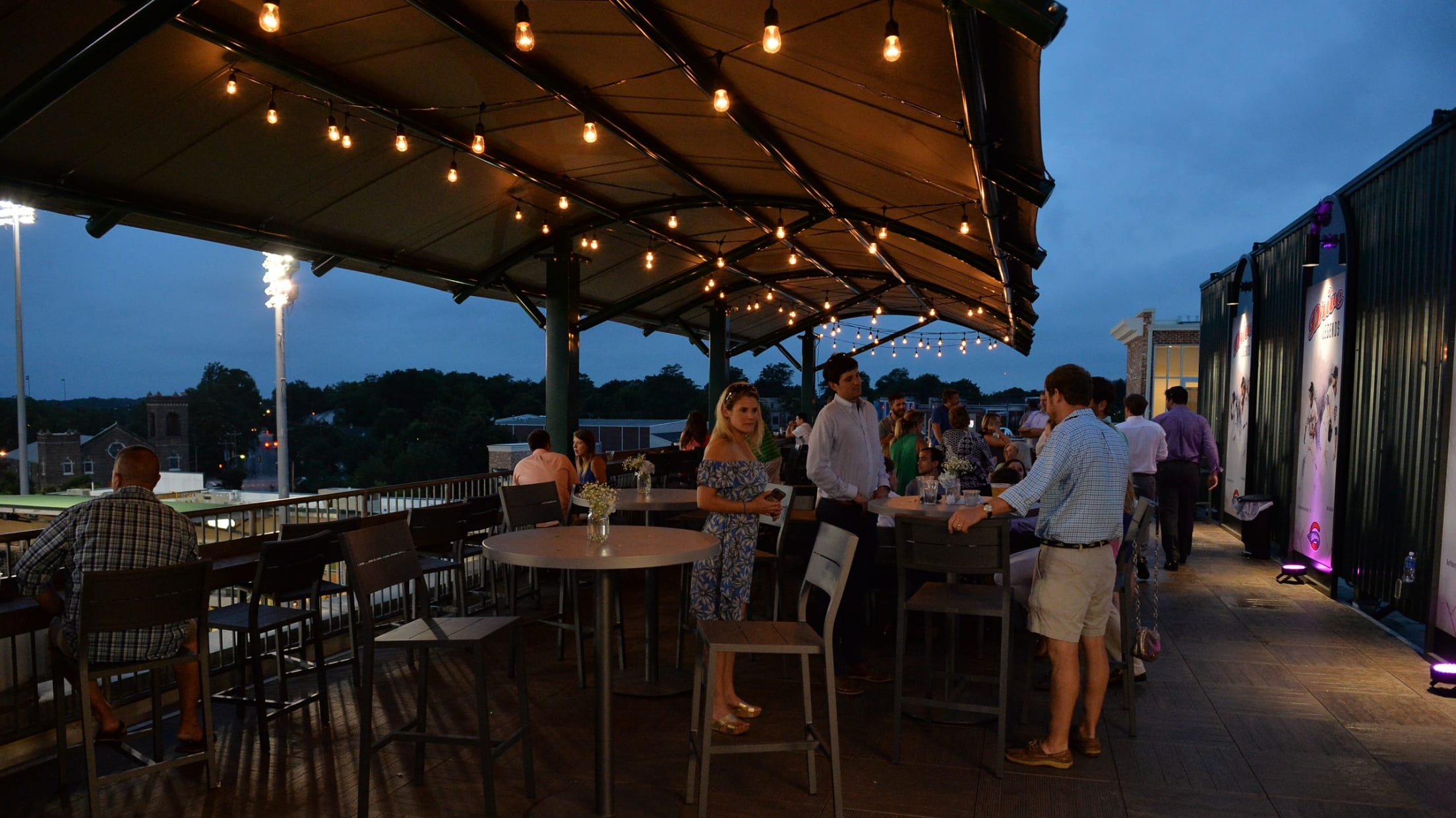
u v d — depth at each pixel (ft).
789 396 155.74
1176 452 29.99
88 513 12.97
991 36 13.24
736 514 14.38
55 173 20.56
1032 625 13.15
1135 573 15.44
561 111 23.72
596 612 11.57
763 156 27.20
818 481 16.55
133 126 19.45
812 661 18.84
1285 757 13.48
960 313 69.77
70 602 12.65
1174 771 12.98
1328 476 25.80
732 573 14.33
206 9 16.76
